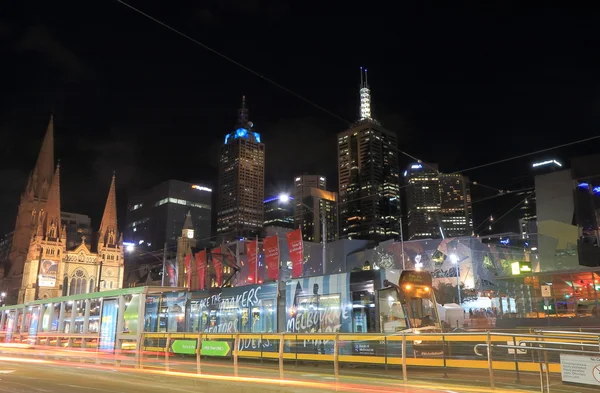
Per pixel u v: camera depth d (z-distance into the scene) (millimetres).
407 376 16172
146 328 27016
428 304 19766
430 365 16672
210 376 17141
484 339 15781
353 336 16922
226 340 22438
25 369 21203
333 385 14453
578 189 46156
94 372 19656
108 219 173375
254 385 14617
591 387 10969
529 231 91875
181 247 140250
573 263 49812
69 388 14891
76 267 160375
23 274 156375
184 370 19375
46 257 153125
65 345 30234
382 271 20031
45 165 191875
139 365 21641
